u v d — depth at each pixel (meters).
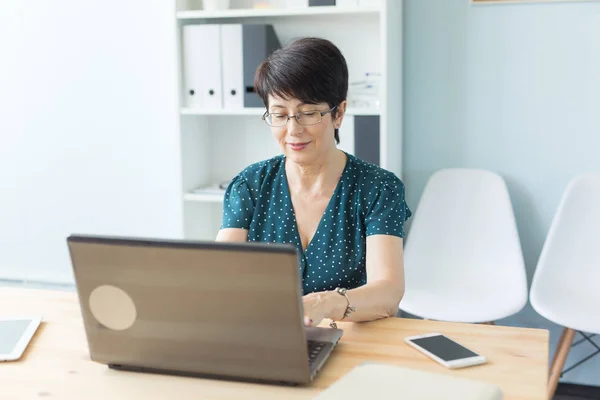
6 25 3.53
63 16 3.46
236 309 1.18
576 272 2.74
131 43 3.39
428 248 2.91
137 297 1.23
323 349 1.35
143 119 3.44
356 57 3.02
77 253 1.23
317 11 2.74
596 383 2.99
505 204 2.87
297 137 1.66
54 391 1.25
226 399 1.20
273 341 1.19
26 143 3.62
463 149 3.04
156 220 3.52
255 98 2.86
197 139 3.13
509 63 2.94
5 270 3.75
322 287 1.78
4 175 3.69
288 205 1.81
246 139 3.23
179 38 2.91
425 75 3.04
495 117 2.99
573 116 2.90
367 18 2.98
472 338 1.45
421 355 1.37
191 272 1.18
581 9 2.83
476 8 2.94
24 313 1.65
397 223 1.73
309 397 1.20
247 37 2.84
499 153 3.01
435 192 2.96
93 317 1.28
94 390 1.25
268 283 1.14
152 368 1.30
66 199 3.63
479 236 2.88
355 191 1.78
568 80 2.88
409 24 3.02
